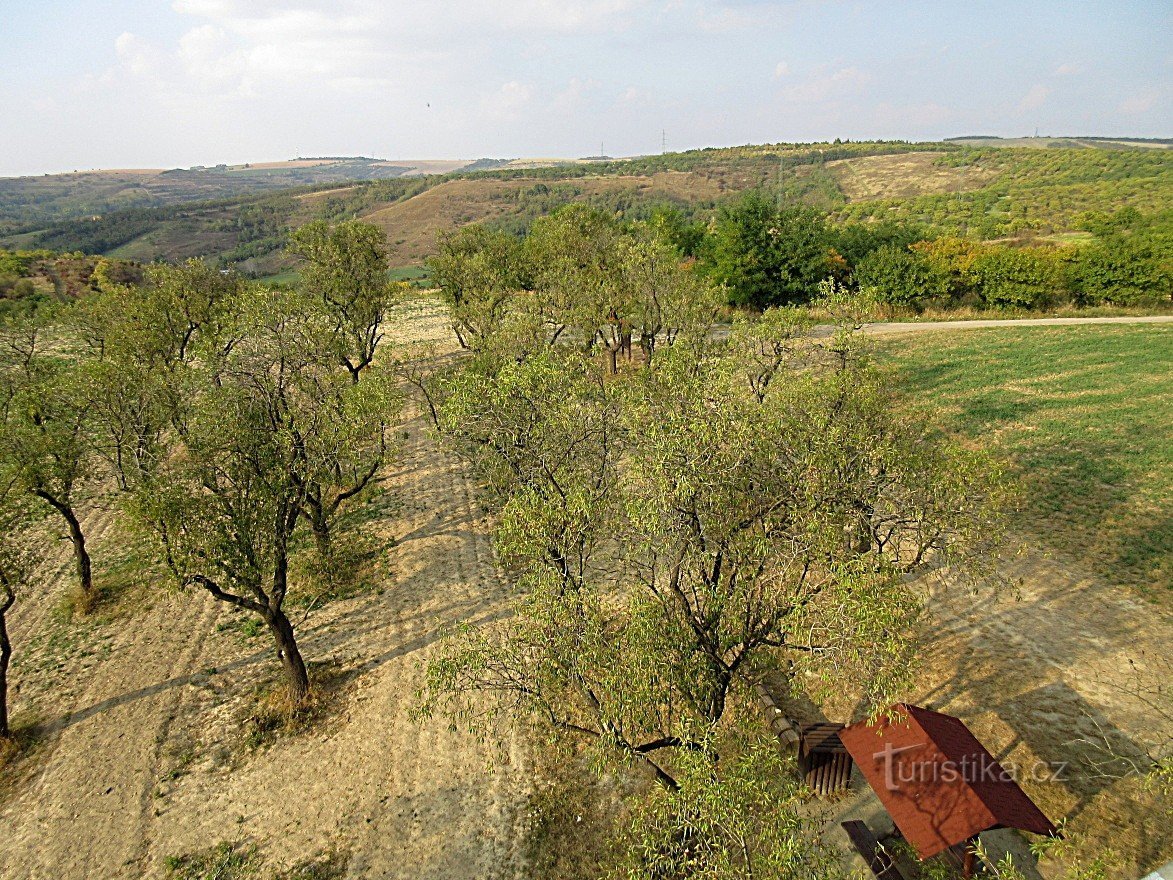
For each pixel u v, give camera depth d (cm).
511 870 1324
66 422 2323
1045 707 1577
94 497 3158
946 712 1596
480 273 4412
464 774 1566
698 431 1296
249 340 2470
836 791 1412
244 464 1780
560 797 1478
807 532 1218
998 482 1569
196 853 1422
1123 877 1180
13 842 1477
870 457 1467
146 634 2195
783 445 1395
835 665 1121
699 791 884
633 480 1480
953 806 1100
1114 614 1845
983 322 5409
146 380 2330
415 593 2333
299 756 1669
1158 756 1412
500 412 1848
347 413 2125
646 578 1420
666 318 3481
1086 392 3441
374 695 1852
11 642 2178
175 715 1836
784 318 2252
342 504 3022
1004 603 1959
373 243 4081
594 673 1193
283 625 1784
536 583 1273
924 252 6097
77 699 1911
